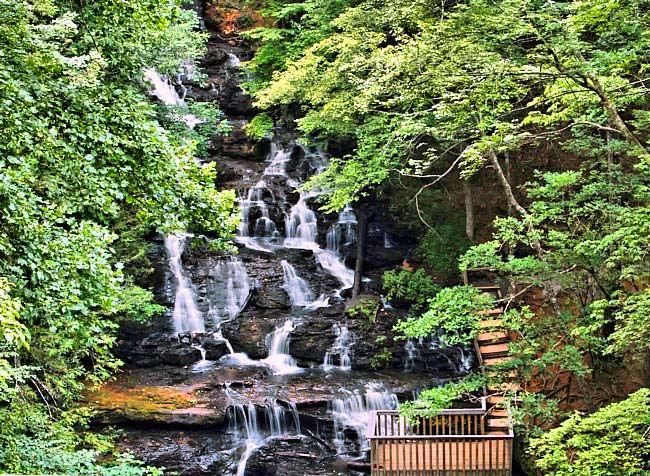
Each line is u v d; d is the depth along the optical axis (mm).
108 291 7707
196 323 20438
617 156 18266
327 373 19172
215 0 32156
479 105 11555
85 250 7375
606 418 8820
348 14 16891
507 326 12773
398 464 13906
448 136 14430
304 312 21156
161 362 19109
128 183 9469
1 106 7273
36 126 7719
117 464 11430
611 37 11445
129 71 11188
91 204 8695
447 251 22156
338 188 19453
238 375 18578
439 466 14148
